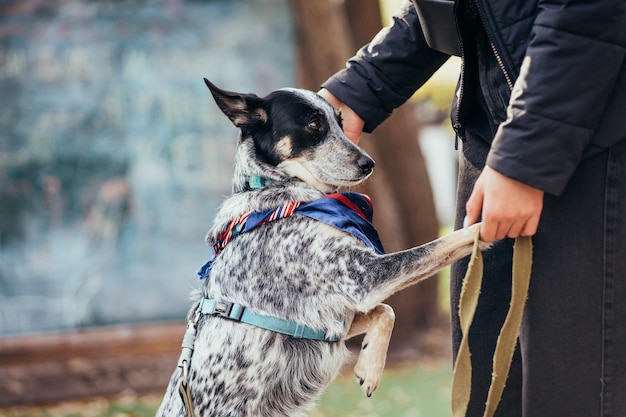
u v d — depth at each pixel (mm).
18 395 7562
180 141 8562
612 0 2100
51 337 8195
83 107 8336
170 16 8484
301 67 8734
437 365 8734
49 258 8281
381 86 3055
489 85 2518
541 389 2338
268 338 2834
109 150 8406
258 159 3127
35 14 8195
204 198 8633
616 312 2256
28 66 8203
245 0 8594
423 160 9891
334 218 2836
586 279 2271
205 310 2938
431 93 14805
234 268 2939
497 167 2193
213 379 2855
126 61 8422
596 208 2256
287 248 2877
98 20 8336
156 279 8539
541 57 2160
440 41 2668
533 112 2154
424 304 9977
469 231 2652
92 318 8375
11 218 8188
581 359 2285
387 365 8820
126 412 6980
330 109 3125
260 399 2844
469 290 2357
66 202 8320
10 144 8180
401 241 9172
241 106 3143
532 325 2344
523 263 2297
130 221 8469
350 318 2934
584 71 2131
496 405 2379
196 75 8555
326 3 8570
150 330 8422
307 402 2912
